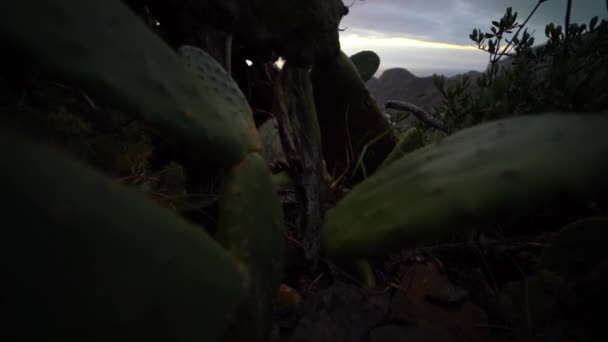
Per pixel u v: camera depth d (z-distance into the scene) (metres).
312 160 0.81
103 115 0.89
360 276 0.80
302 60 0.76
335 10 0.79
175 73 0.45
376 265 0.87
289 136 0.78
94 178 0.26
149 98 0.40
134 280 0.26
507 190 0.31
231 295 0.32
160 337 0.27
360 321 0.66
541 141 0.34
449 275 0.81
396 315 0.68
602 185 0.30
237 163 0.53
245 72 1.31
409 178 0.41
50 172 0.23
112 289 0.25
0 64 0.35
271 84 1.35
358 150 1.17
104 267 0.24
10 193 0.22
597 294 0.53
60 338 0.23
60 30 0.33
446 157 0.40
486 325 0.67
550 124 0.35
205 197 0.88
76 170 0.25
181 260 0.29
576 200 0.30
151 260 0.27
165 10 0.89
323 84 1.08
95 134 0.85
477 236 0.84
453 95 0.96
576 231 0.58
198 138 0.45
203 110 0.47
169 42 1.04
